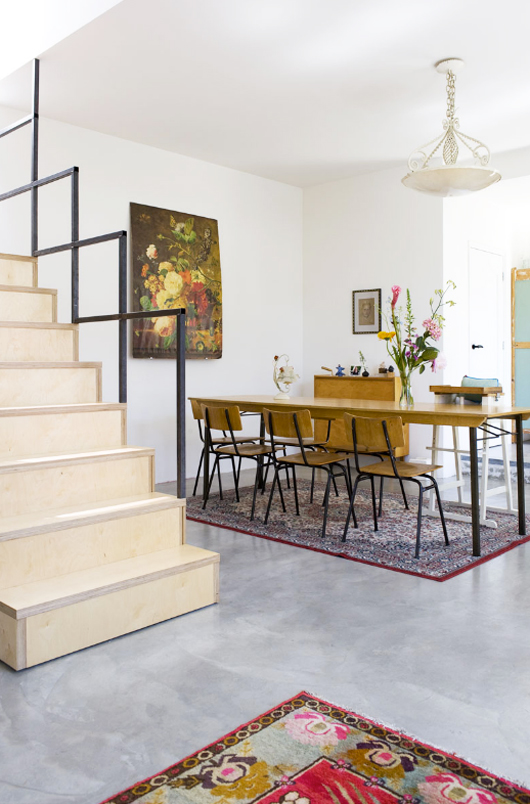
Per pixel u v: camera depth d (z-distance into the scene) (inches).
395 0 141.5
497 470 257.3
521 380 318.0
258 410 203.9
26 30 171.6
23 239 209.0
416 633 107.2
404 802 64.6
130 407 240.5
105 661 96.3
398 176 273.1
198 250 260.2
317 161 264.7
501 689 88.3
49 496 114.5
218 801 64.9
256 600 122.3
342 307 295.1
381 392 265.4
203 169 263.6
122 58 170.4
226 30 155.4
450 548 156.9
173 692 87.1
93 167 227.8
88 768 70.5
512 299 319.6
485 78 181.6
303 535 168.9
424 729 78.0
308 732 77.2
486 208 292.5
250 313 286.0
